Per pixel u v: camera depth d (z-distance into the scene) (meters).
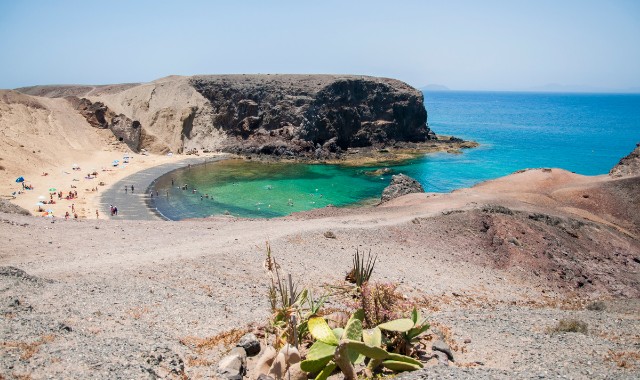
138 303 15.67
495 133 158.25
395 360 10.44
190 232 32.66
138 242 28.94
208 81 117.94
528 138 142.75
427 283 25.38
